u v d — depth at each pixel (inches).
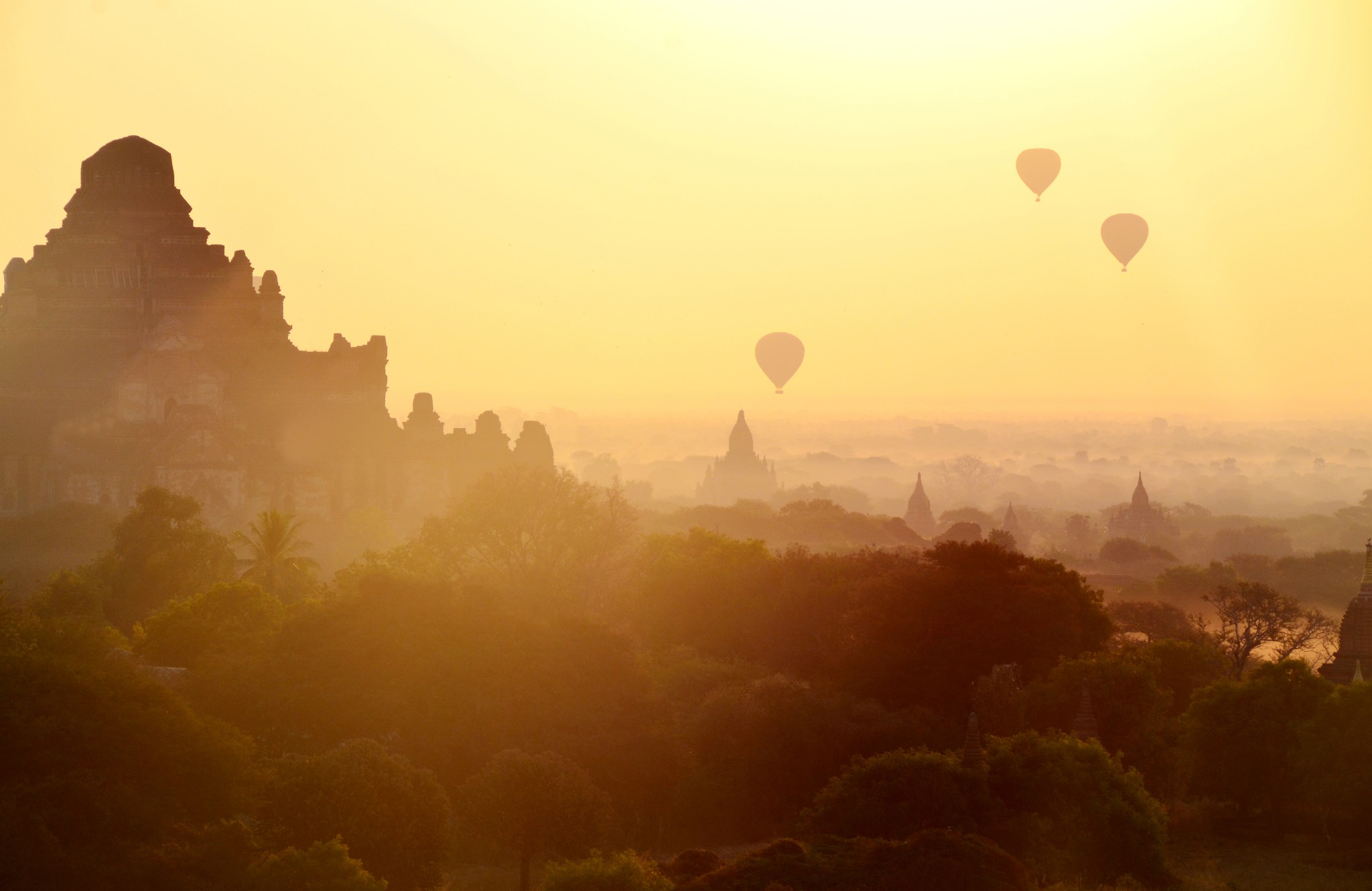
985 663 3154.5
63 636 2046.0
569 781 2071.9
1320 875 2325.3
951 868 1813.5
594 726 2546.8
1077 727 2591.0
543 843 2039.9
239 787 1856.5
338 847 1640.0
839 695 2987.2
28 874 1502.2
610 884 1689.2
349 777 1856.5
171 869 1603.1
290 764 1903.3
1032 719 2827.3
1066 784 2146.9
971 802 2098.9
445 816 1947.6
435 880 1943.9
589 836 2052.2
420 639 2630.4
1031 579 3449.8
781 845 1884.8
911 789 2081.7
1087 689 2623.0
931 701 3112.7
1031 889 1904.5
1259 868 2377.0
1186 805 2901.1
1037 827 2071.9
